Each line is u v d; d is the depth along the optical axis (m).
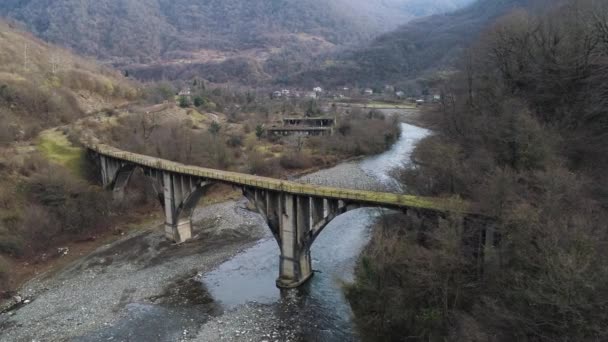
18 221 54.28
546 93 40.47
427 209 32.34
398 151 109.50
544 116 39.25
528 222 23.41
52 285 45.03
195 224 63.09
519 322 21.36
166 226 56.88
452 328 25.52
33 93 93.56
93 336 35.16
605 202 26.78
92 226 60.09
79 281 45.59
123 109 110.69
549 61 41.91
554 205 24.30
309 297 39.66
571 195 25.67
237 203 73.44
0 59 113.94
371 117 135.25
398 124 128.00
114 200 66.38
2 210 55.00
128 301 40.88
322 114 147.75
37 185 59.34
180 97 145.25
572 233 21.27
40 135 82.50
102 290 43.28
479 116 44.69
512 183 28.19
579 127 35.41
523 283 22.48
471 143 41.78
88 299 41.53
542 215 23.92
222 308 38.78
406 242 32.16
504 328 22.08
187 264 48.81
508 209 25.58
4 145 72.38
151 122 98.31
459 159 39.88
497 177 28.78
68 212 58.16
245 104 167.38
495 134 35.84
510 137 33.16
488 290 25.50
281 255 42.53
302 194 39.03
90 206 61.47
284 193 40.59
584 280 18.70
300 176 91.62
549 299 19.78
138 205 69.88
